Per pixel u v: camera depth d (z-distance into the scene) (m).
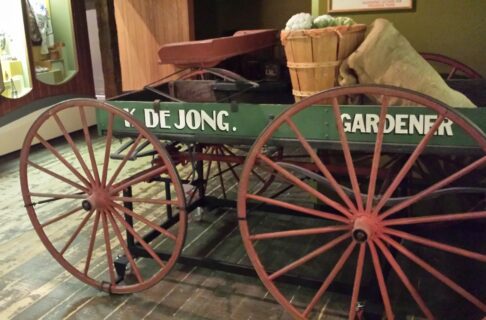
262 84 3.23
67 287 2.75
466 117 1.83
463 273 2.72
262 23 5.90
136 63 5.44
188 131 2.41
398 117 2.00
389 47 2.24
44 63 5.82
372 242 2.02
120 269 2.78
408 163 1.92
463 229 2.86
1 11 5.26
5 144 5.30
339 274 2.74
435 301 2.48
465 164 2.74
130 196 2.74
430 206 3.30
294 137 2.18
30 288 2.75
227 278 2.79
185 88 3.22
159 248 3.14
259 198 2.14
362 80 2.28
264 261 2.93
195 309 2.50
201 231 3.39
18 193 4.24
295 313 2.22
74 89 6.20
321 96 1.92
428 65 2.28
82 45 6.27
